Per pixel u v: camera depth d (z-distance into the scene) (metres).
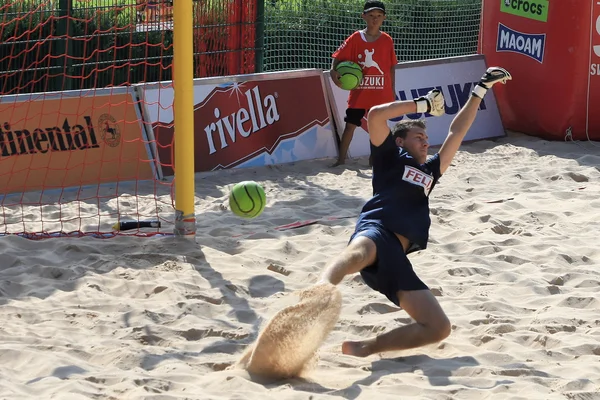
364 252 5.82
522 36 15.52
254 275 8.13
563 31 14.86
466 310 7.37
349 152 13.97
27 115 11.48
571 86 14.93
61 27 13.05
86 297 7.41
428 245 9.27
